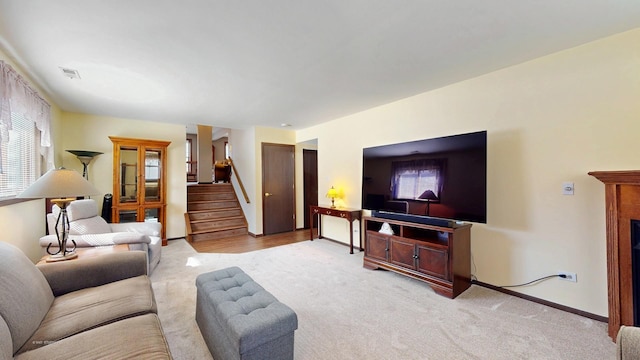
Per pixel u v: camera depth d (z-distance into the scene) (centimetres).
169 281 298
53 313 144
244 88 313
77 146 423
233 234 555
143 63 244
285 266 350
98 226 311
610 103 210
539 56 241
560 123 234
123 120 462
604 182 193
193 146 930
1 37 197
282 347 152
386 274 320
